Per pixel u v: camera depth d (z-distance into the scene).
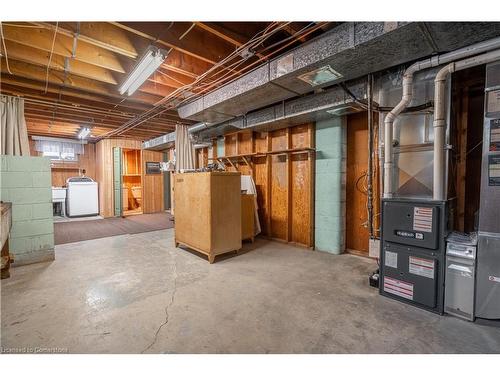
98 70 3.12
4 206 2.49
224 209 3.39
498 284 1.80
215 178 3.29
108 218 6.98
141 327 1.82
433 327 1.82
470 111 2.67
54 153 7.37
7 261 2.69
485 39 1.85
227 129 4.73
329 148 3.64
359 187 3.54
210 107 3.60
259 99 3.22
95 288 2.47
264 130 4.44
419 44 1.92
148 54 2.44
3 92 3.51
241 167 5.11
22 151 3.51
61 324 1.85
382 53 2.05
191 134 5.62
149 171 8.04
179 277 2.75
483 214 1.86
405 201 2.17
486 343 1.65
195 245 3.51
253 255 3.56
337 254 3.59
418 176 2.27
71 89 3.61
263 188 4.72
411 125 2.32
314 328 1.81
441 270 2.00
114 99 4.02
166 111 4.68
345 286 2.52
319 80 2.60
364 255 3.47
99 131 6.52
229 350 1.59
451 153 2.26
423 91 2.28
